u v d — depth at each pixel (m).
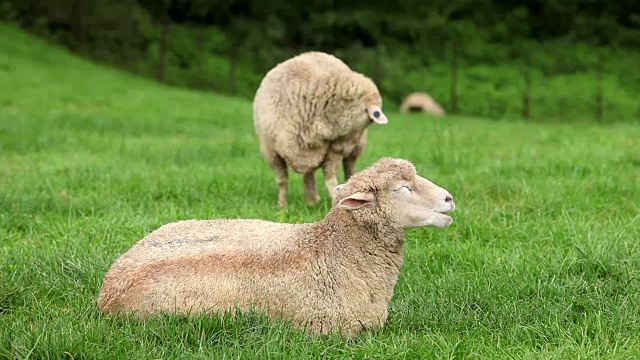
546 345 5.91
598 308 6.64
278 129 10.22
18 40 33.56
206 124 22.27
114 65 35.34
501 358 5.68
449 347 5.79
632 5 41.44
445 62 37.88
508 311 6.59
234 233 6.41
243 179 11.95
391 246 6.19
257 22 39.62
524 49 39.25
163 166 13.71
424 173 12.40
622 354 5.70
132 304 6.10
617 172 12.10
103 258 7.81
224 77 35.75
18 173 12.73
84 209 10.16
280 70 10.41
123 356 5.57
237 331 5.82
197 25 40.16
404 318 6.48
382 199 6.15
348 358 5.63
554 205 10.04
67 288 7.07
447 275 7.44
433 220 6.16
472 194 10.75
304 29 39.16
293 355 5.55
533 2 41.78
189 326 5.85
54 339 5.66
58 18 36.41
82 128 19.66
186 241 6.38
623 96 34.88
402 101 33.97
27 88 26.55
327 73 10.18
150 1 39.94
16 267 7.49
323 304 6.01
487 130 21.55
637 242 8.24
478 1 41.62
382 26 39.50
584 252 7.87
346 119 10.14
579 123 28.78
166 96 28.16
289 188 11.73
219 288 6.02
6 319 6.30
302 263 6.05
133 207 10.31
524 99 33.25
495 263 7.71
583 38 40.72
